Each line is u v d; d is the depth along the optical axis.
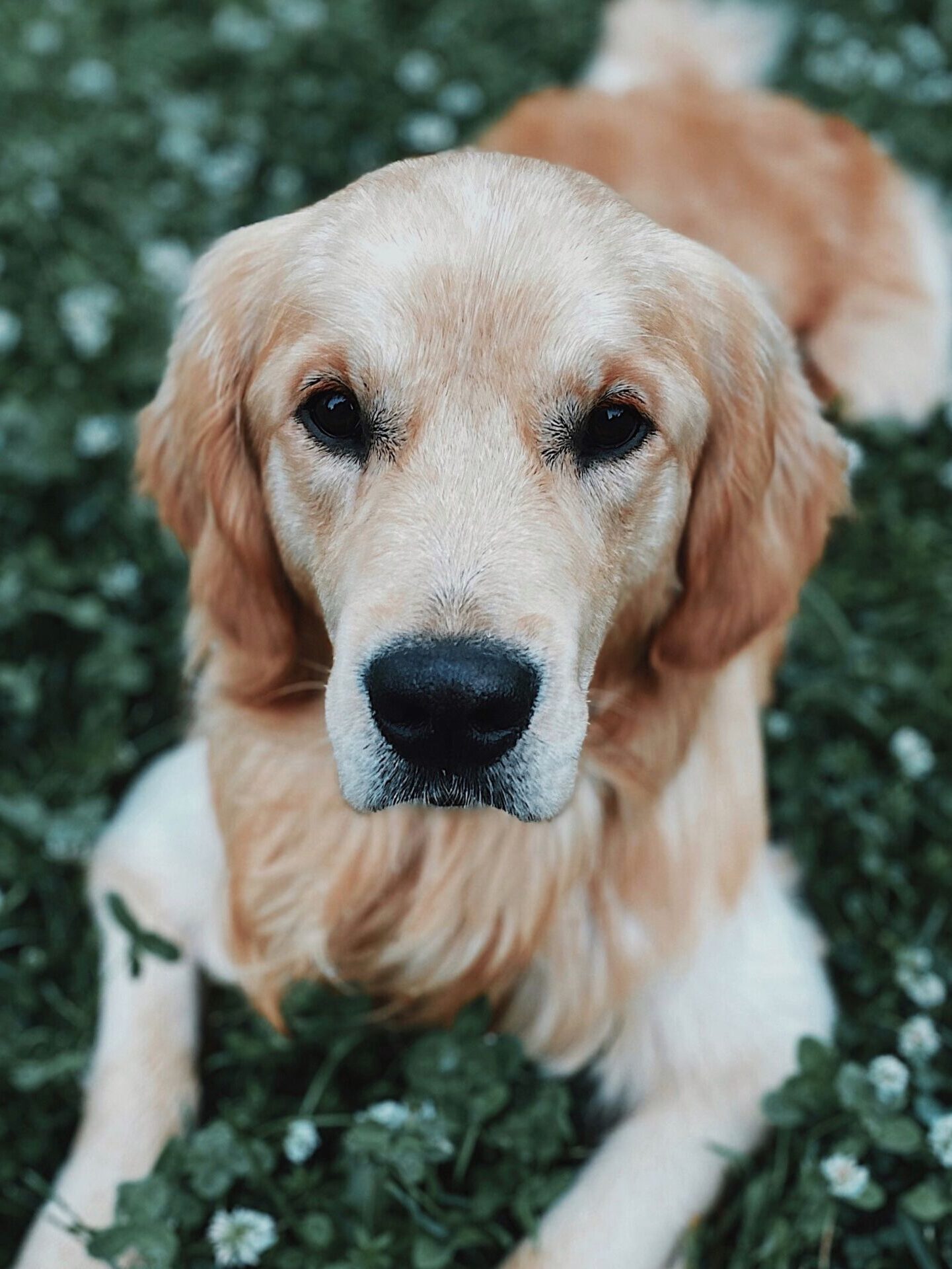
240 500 0.55
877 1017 0.59
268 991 0.59
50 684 0.71
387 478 0.48
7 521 0.75
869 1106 0.53
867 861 0.64
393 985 0.59
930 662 0.74
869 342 0.88
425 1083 0.54
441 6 1.17
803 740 0.70
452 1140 0.55
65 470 0.75
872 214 0.91
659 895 0.57
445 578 0.45
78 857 0.64
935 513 0.81
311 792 0.57
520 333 0.48
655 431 0.51
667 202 0.82
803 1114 0.54
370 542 0.47
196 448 0.56
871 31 1.19
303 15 1.11
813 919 0.64
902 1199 0.52
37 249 0.88
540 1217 0.52
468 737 0.46
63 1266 0.50
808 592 0.74
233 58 1.11
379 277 0.48
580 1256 0.51
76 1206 0.52
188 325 0.57
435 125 1.02
